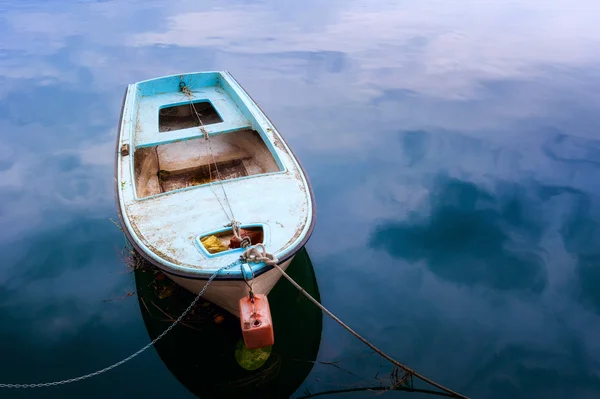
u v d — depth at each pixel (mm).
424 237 5969
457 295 5047
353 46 14750
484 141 8445
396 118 9625
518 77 11609
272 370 4262
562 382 4039
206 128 6816
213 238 4336
